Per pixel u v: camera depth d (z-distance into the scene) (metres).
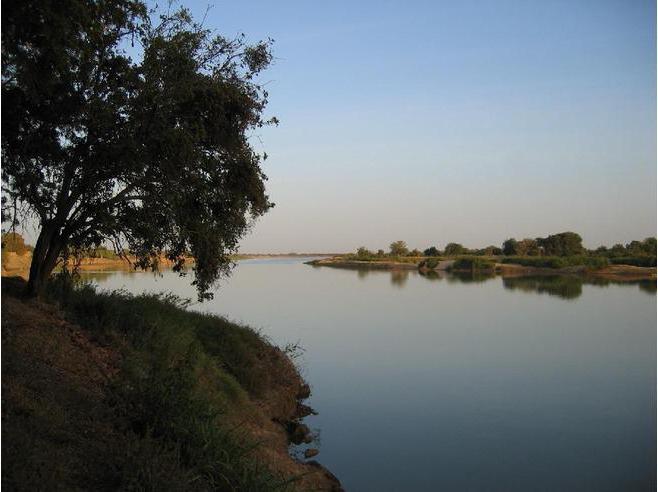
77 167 10.35
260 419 12.58
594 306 43.62
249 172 12.11
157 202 11.19
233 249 13.03
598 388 18.25
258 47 11.70
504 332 29.91
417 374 19.91
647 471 11.45
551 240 116.44
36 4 7.14
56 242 10.98
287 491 8.20
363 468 11.64
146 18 10.19
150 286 39.88
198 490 6.61
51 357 8.49
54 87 8.90
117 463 6.17
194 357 9.12
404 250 154.12
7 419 6.00
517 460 12.18
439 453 12.55
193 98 10.83
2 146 9.20
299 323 32.06
